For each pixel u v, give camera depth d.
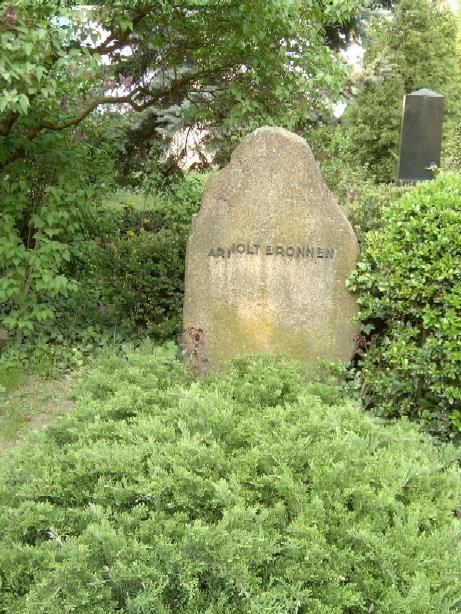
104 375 3.92
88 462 2.72
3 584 2.28
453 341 3.90
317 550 2.23
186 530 2.26
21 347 5.59
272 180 4.59
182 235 6.21
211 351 4.78
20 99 4.12
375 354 4.52
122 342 5.85
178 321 5.70
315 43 6.05
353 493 2.56
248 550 2.21
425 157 11.30
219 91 6.88
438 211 4.05
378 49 15.79
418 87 15.84
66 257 5.40
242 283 4.69
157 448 2.80
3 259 5.18
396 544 2.35
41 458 2.88
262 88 6.35
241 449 2.89
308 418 3.05
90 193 5.70
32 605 2.05
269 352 4.73
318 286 4.65
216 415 3.04
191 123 9.05
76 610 2.09
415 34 15.55
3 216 5.21
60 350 5.71
